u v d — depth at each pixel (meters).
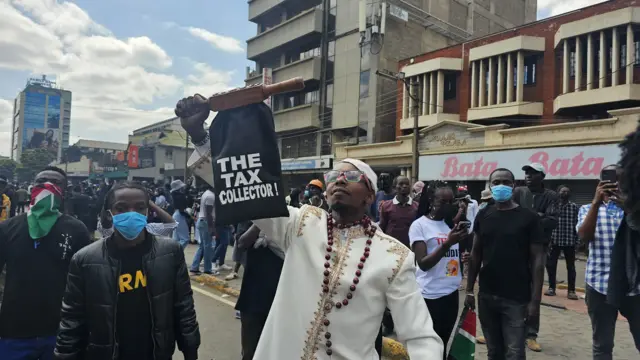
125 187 2.53
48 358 2.93
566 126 14.77
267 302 3.48
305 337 1.83
